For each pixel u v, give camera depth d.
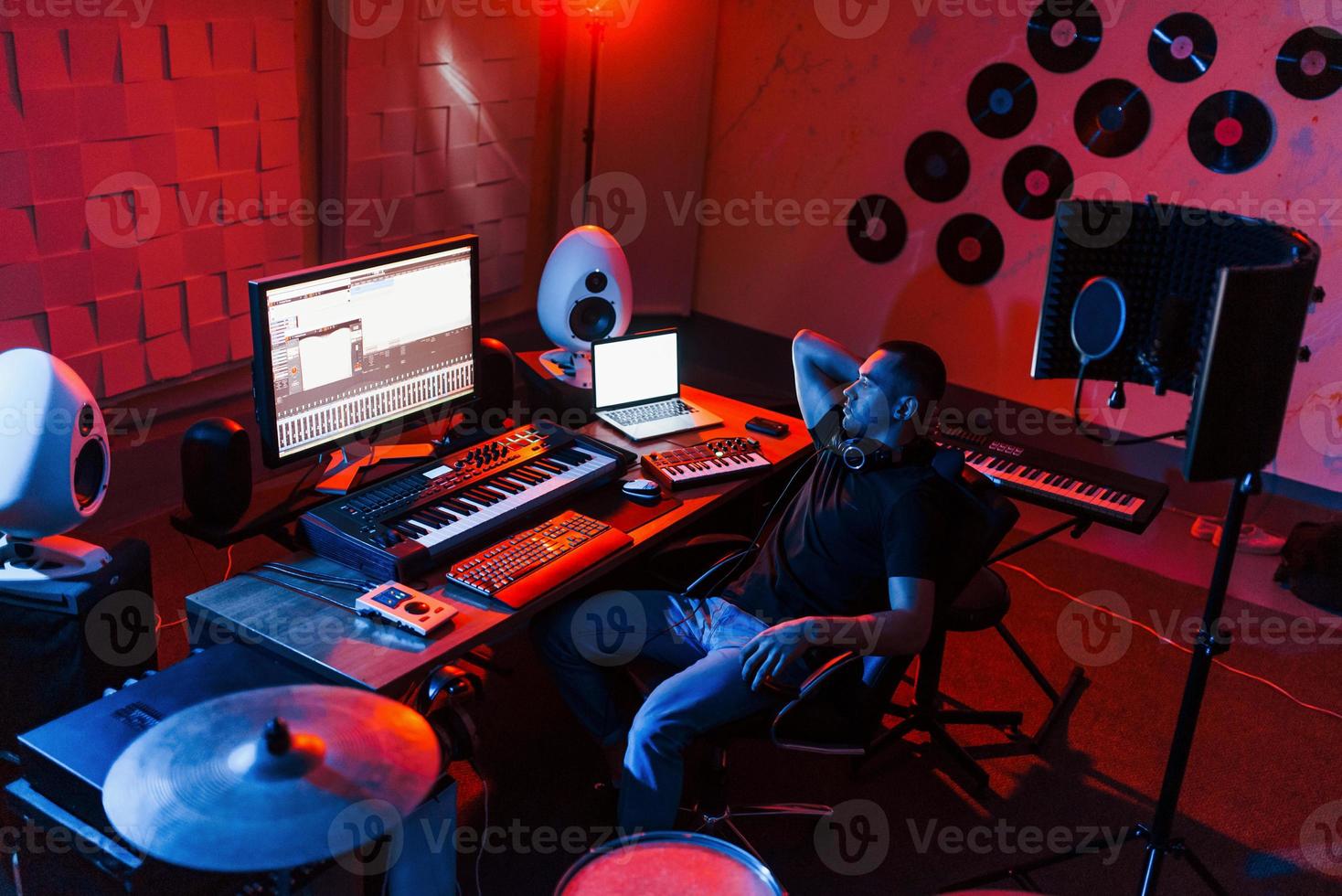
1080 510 3.13
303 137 4.15
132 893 1.87
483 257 4.95
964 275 4.93
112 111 3.43
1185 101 4.31
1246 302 1.89
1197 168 4.35
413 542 2.40
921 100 4.86
